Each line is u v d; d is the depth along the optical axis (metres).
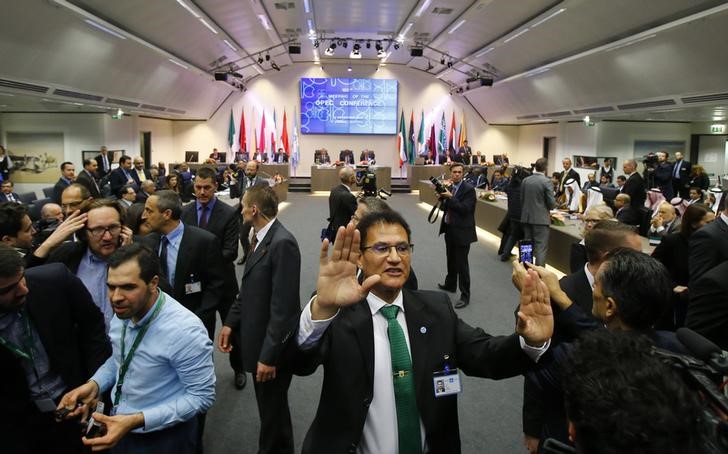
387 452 1.33
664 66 10.12
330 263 1.23
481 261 7.61
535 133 20.30
